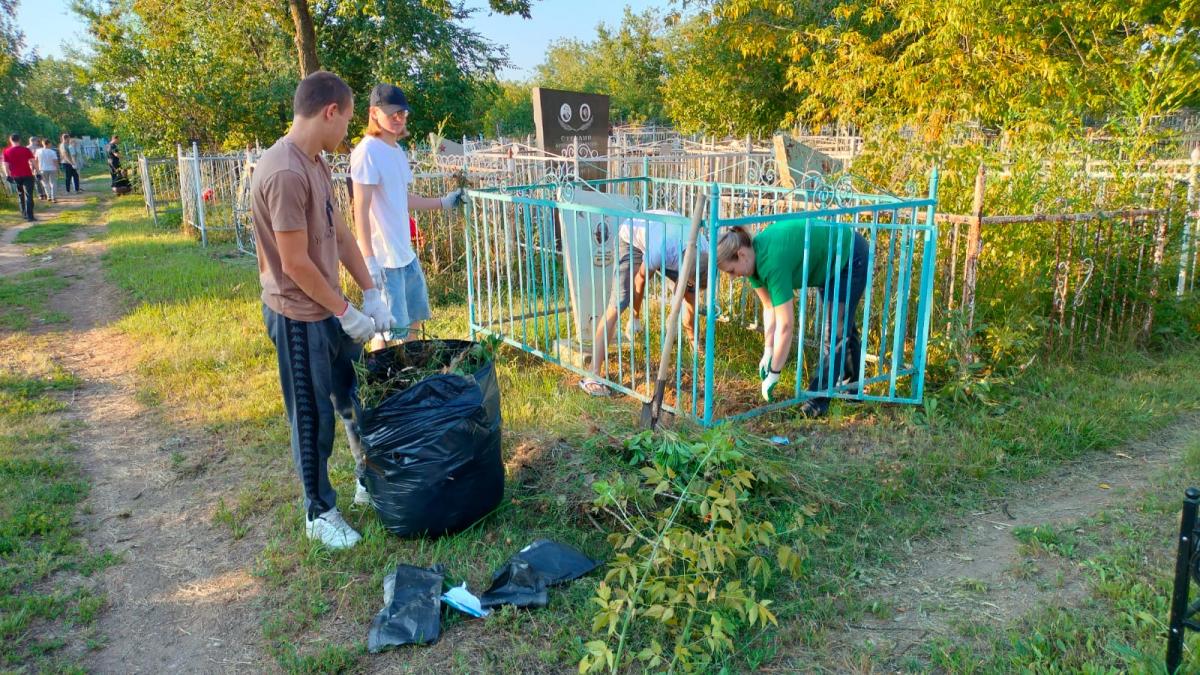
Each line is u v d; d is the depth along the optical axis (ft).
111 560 10.86
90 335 22.59
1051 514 11.57
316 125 10.03
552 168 32.09
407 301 15.51
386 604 9.54
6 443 14.49
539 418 14.98
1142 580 9.63
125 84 67.15
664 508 11.11
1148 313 18.78
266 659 8.91
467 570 10.28
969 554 10.64
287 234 9.68
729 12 67.72
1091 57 43.11
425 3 62.44
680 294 13.09
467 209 19.22
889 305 16.25
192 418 15.90
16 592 10.10
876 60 45.44
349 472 13.12
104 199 67.51
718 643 8.31
